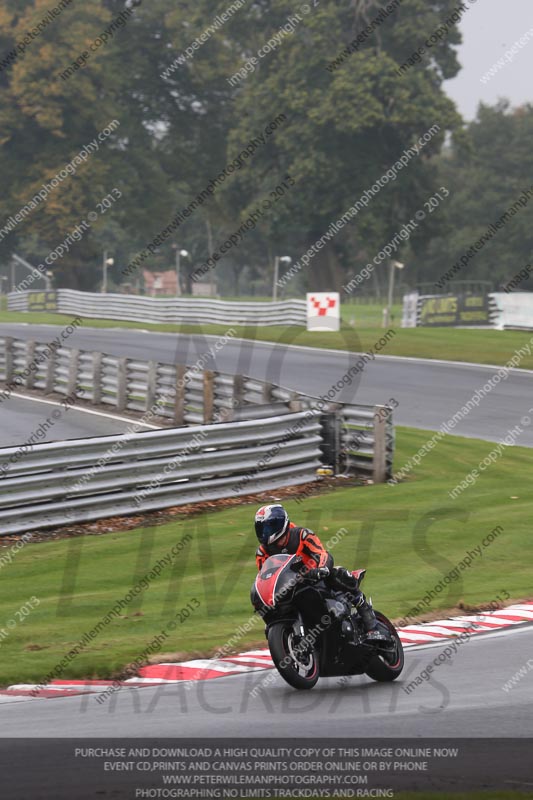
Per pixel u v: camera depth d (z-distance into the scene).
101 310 191.50
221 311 168.25
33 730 26.97
